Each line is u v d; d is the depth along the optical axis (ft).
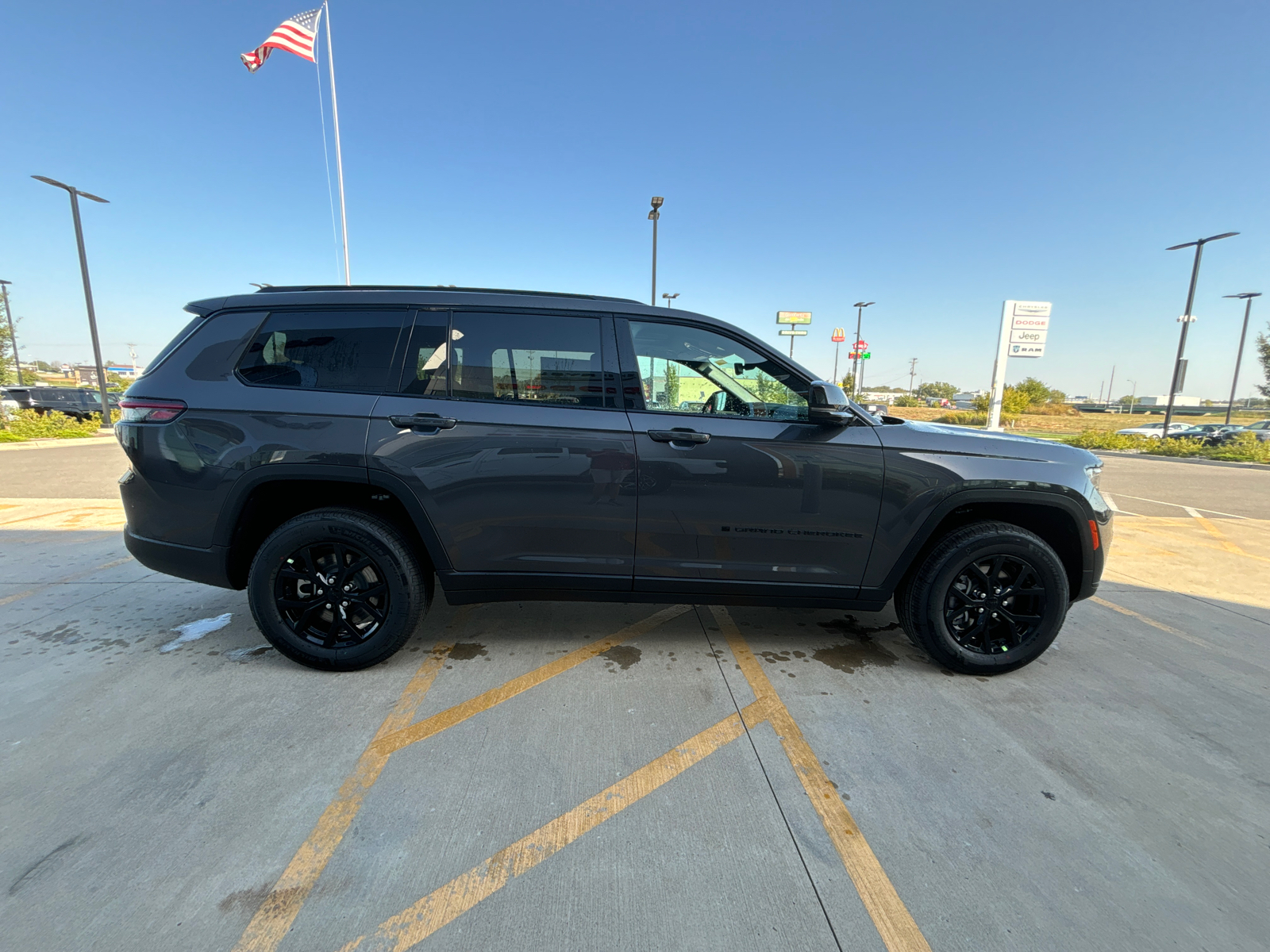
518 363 8.83
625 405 8.84
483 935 4.81
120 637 10.33
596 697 8.58
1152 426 99.04
